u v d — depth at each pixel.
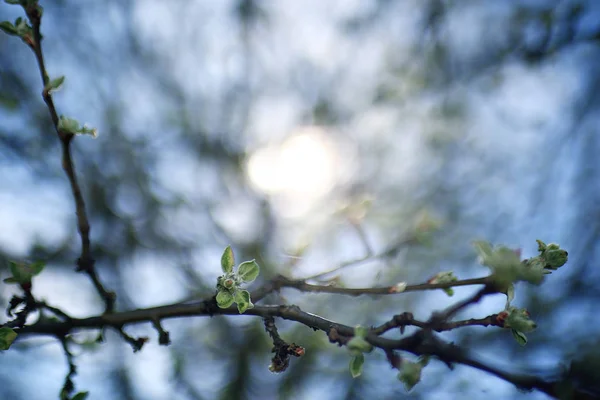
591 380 1.22
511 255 1.43
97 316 1.92
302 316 1.59
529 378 1.24
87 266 1.95
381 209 4.18
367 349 1.36
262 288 1.92
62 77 1.75
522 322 1.41
